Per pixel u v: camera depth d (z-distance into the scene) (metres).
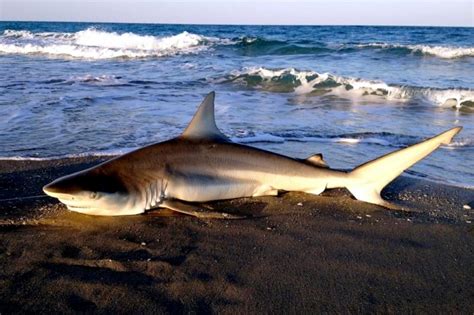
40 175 3.11
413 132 4.62
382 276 2.03
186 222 2.46
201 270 2.04
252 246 2.24
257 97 6.77
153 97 6.31
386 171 2.73
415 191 3.01
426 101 6.56
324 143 4.10
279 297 1.88
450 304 1.86
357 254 2.20
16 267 2.01
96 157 3.51
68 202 2.35
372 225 2.49
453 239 2.35
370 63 11.35
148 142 3.99
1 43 16.44
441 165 3.62
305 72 7.86
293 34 27.36
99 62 11.66
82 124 4.59
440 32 27.67
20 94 6.19
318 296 1.89
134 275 1.99
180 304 1.83
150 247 2.20
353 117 5.35
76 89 6.81
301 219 2.54
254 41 14.61
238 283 1.96
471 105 6.21
